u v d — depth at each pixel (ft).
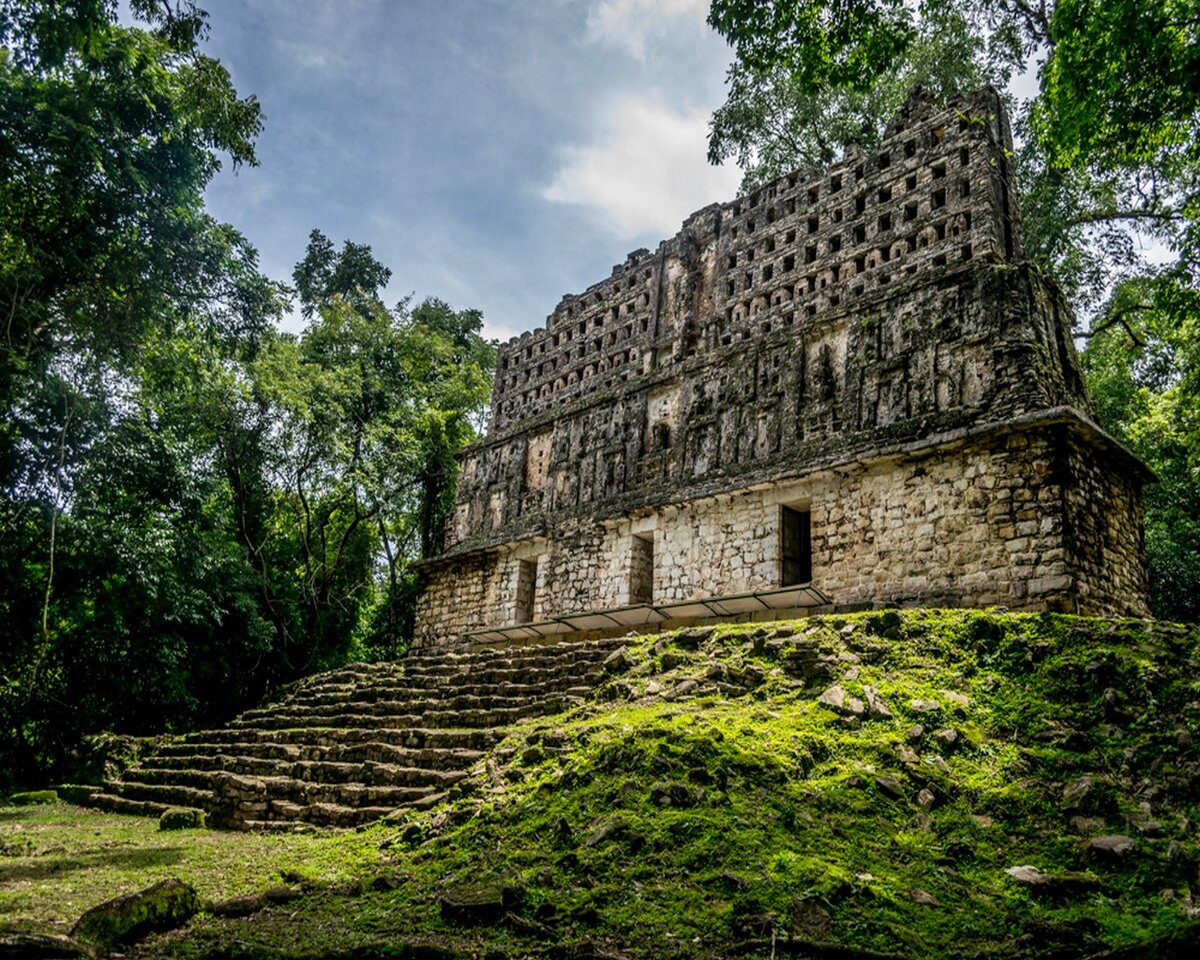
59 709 66.18
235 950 14.26
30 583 58.59
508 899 15.88
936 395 44.32
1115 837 17.71
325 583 84.02
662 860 17.15
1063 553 36.32
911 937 14.24
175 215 50.42
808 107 71.87
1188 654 25.25
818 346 52.11
